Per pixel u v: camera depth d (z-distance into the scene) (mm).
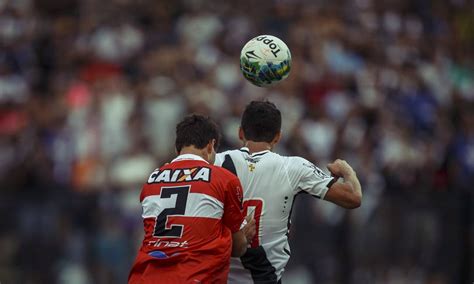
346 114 51969
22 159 51094
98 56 56531
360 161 48469
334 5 60156
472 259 46719
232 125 48500
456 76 59750
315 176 24922
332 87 53344
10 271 45656
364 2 60875
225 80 53844
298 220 44844
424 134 53906
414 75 57125
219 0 60000
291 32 57875
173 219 23453
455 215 46812
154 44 57531
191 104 50344
